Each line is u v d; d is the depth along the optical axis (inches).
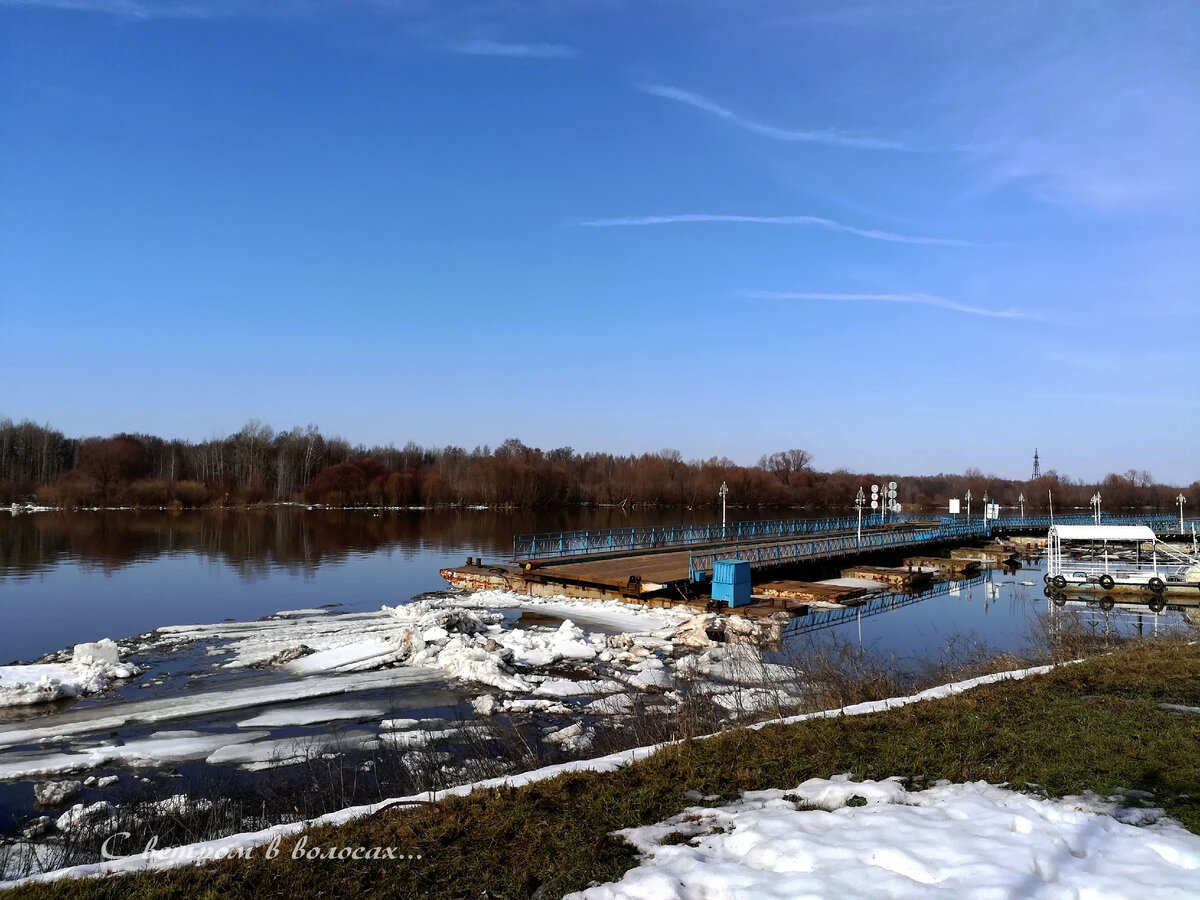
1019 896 174.6
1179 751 285.0
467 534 2345.0
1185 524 2672.2
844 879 184.5
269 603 1038.4
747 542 1704.0
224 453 4303.6
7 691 518.0
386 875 207.3
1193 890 178.1
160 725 480.7
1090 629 836.6
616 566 1177.4
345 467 3912.4
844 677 497.7
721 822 233.0
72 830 322.3
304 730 470.9
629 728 449.7
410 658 641.0
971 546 2081.7
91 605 1021.2
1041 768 268.7
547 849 217.6
